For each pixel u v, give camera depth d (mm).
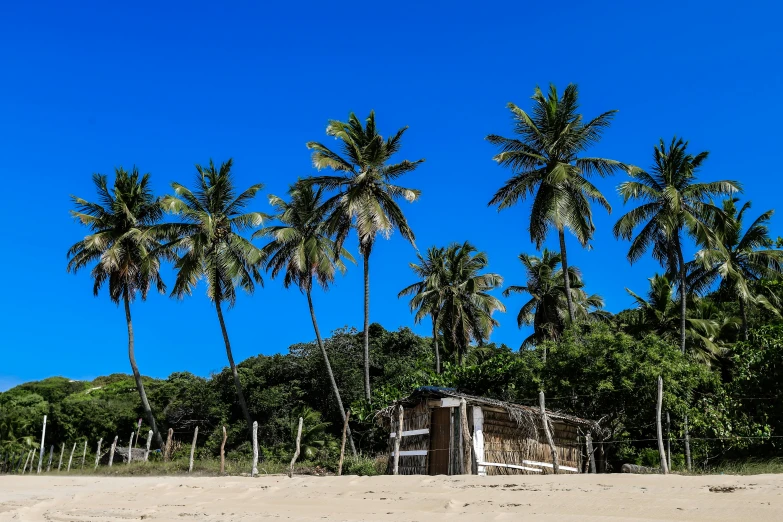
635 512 10711
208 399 40188
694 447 23391
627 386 23812
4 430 41562
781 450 22672
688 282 35562
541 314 40406
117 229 36781
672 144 30984
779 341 24266
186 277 33875
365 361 32125
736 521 9625
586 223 29922
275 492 16219
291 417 37031
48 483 22219
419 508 12703
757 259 34281
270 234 34406
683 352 29000
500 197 30953
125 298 37125
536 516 10812
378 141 31375
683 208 30469
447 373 32719
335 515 12383
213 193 35062
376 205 31156
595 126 29641
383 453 31734
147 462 31250
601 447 23891
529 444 21703
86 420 42719
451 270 40906
